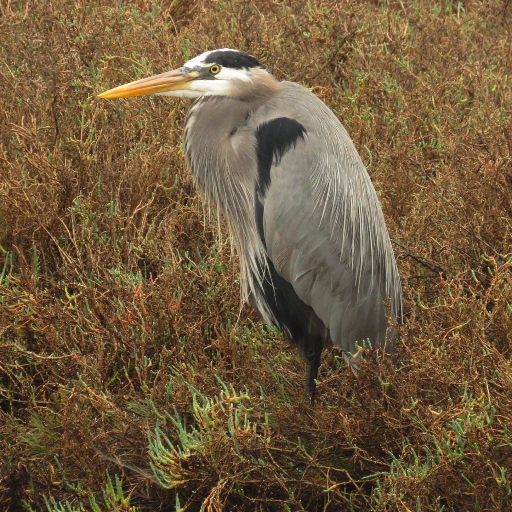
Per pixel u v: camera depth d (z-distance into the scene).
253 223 7.93
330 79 12.38
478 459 6.35
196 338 8.33
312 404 7.87
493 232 8.99
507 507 6.32
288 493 6.65
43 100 10.77
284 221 7.56
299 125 7.57
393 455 6.72
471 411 6.48
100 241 8.84
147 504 7.05
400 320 8.30
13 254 9.16
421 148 10.65
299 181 7.50
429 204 9.34
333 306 7.79
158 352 8.09
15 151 10.07
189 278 8.71
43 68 11.30
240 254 8.27
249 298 8.44
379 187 10.02
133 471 7.15
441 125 11.04
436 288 8.70
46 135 10.32
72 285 8.34
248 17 13.03
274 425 7.44
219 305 8.62
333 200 7.55
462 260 8.85
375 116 11.24
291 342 8.27
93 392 7.16
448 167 9.75
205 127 7.93
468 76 12.34
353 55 12.76
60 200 9.35
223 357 8.18
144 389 7.55
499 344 7.57
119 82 11.51
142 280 8.59
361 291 7.83
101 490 6.98
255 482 6.73
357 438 6.99
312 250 7.59
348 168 7.72
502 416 6.57
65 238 9.09
